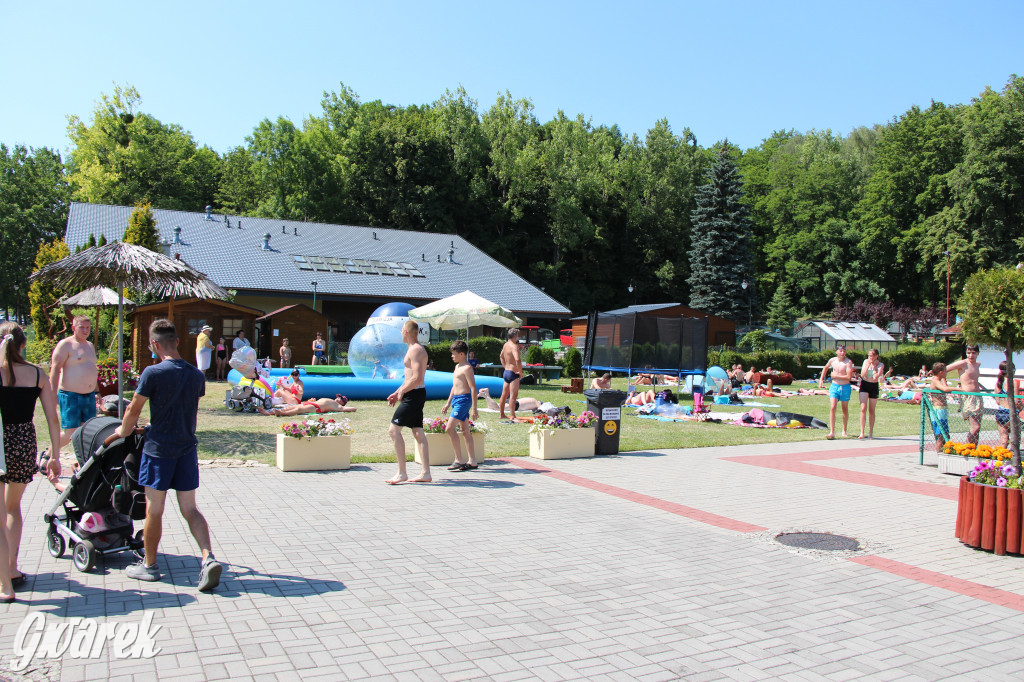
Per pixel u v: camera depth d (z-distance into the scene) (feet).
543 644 14.35
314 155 204.85
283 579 17.63
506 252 222.48
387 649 13.76
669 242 244.22
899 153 233.35
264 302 114.83
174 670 12.48
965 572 20.58
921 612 17.15
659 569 19.83
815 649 14.67
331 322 119.55
